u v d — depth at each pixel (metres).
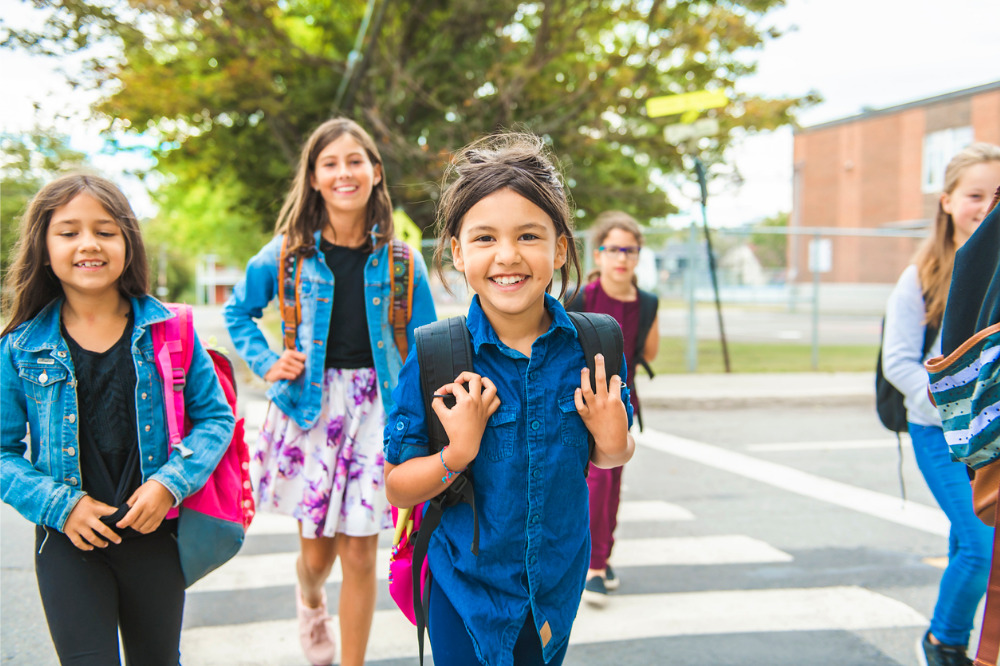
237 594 3.76
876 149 31.55
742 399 9.52
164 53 14.38
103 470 1.95
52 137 6.59
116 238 1.96
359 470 2.59
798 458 6.68
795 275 19.16
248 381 10.95
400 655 3.07
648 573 4.00
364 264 2.71
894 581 3.88
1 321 1.99
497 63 13.57
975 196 2.53
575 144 14.59
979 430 1.84
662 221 17.30
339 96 14.09
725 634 3.26
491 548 1.64
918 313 2.70
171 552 2.04
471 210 1.65
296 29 17.20
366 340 2.68
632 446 1.74
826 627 3.33
